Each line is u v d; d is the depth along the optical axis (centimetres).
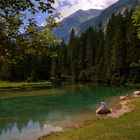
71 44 14650
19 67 13925
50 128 3409
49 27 988
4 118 4228
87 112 4466
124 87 8881
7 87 10588
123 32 10594
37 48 959
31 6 880
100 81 11562
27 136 3080
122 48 10350
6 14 880
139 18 4269
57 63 14800
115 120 3036
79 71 13488
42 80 14312
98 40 12950
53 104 5628
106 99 6059
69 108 5006
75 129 2992
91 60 12975
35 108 5153
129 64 10194
